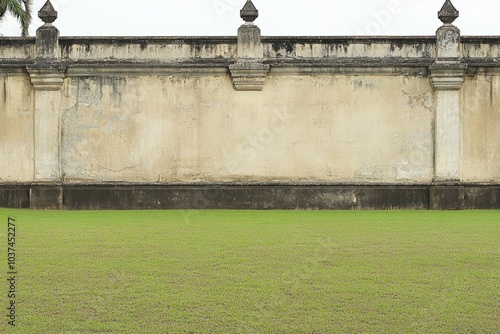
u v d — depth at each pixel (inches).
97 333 249.1
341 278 315.9
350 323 258.7
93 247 382.0
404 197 599.8
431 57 597.3
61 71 593.6
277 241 401.1
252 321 260.4
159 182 599.5
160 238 411.8
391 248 380.5
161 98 601.3
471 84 599.8
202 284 306.0
